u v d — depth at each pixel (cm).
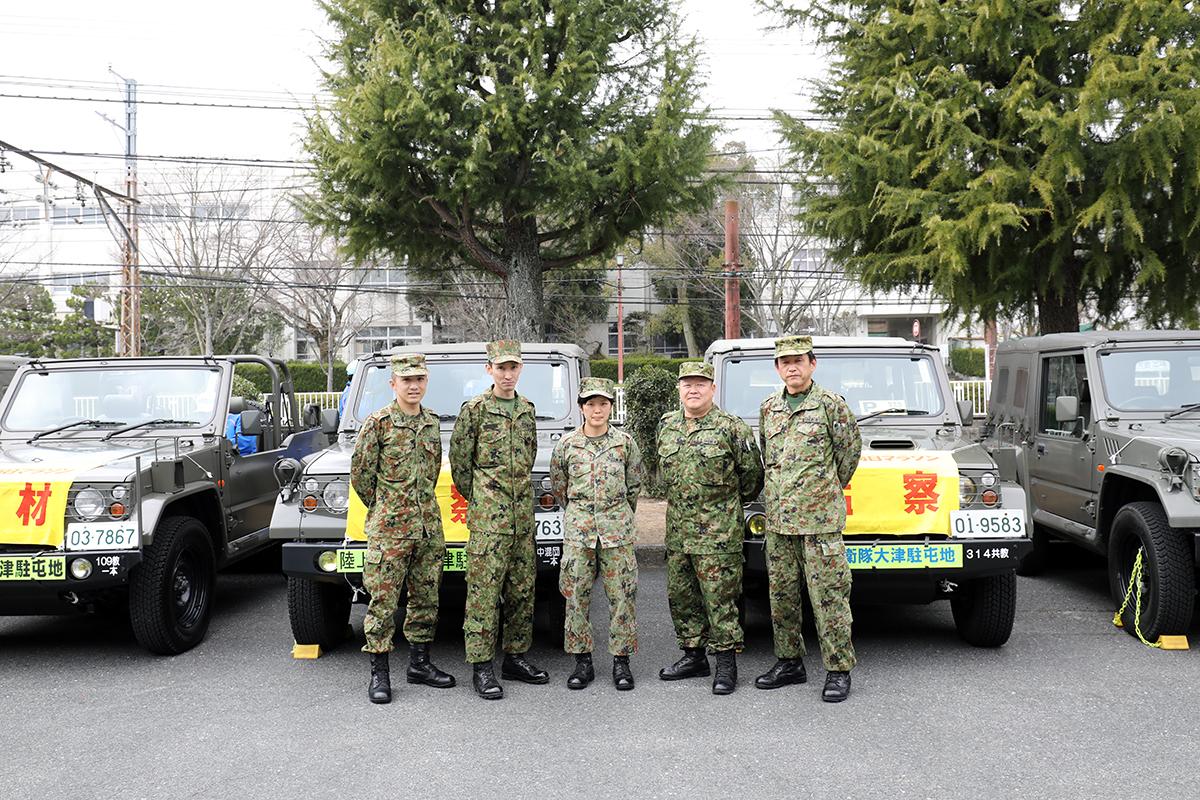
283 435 933
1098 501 727
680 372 546
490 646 549
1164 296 1257
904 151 1184
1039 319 1325
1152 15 1087
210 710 529
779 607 548
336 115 1206
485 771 437
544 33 1202
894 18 1216
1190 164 1066
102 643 681
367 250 1373
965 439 652
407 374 538
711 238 3481
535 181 1239
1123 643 644
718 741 470
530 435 561
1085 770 427
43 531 584
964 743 462
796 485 524
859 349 741
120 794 418
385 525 538
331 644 652
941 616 719
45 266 3888
